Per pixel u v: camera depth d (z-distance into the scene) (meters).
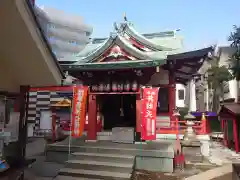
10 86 6.82
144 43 14.80
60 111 20.81
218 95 38.66
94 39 17.42
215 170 10.95
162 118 14.33
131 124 17.03
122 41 12.83
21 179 6.94
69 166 10.50
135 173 10.23
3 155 6.26
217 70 33.62
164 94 14.62
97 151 11.66
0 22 4.41
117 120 17.25
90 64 12.68
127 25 15.48
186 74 17.47
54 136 14.66
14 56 5.59
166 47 14.41
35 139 21.55
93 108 13.70
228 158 13.79
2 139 6.30
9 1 3.90
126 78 13.38
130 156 10.77
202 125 14.16
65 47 44.41
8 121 6.84
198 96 46.28
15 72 6.34
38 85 7.17
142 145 12.09
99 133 13.89
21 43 5.04
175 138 13.23
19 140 6.93
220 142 21.75
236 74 9.49
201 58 13.48
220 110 19.03
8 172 6.03
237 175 7.69
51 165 11.45
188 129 13.86
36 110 25.22
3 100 6.41
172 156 10.57
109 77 13.50
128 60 12.85
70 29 45.62
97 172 9.79
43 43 5.24
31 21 4.61
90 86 13.63
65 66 12.96
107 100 16.75
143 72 12.90
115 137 13.04
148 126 10.68
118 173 9.68
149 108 10.76
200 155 11.96
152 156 10.79
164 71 14.61
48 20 42.81
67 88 11.46
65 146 12.18
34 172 10.66
